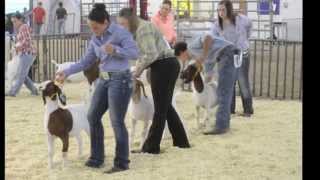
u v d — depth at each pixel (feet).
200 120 46.39
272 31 109.50
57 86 31.07
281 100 58.80
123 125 31.09
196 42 40.60
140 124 44.32
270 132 42.39
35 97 59.47
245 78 48.42
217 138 40.19
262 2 108.17
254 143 38.70
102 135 32.32
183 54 41.09
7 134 41.09
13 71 59.31
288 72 80.74
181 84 62.39
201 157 34.78
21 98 58.59
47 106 31.19
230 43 40.04
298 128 43.83
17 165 32.94
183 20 101.04
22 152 35.99
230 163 33.50
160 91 33.73
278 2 136.36
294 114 50.08
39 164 33.14
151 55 31.65
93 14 29.25
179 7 105.19
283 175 31.17
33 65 70.79
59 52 88.48
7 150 36.37
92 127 31.96
